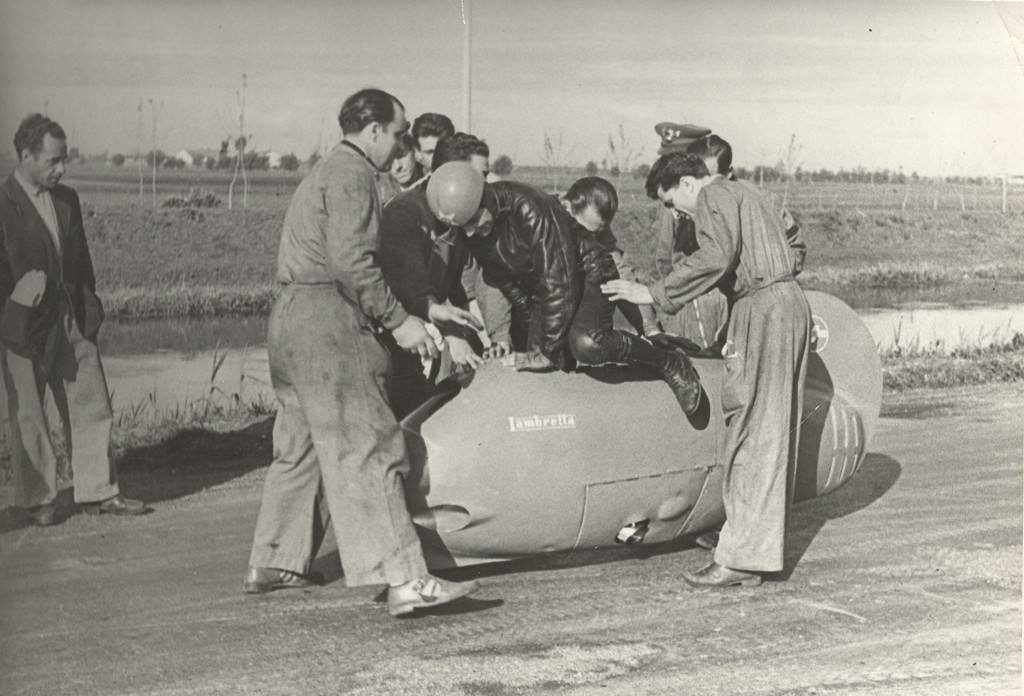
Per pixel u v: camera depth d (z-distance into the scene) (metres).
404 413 5.65
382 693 4.31
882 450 8.02
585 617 5.07
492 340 5.95
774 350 5.26
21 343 6.16
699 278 5.28
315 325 4.84
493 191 5.12
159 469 7.18
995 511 6.71
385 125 5.04
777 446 5.28
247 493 6.80
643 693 4.33
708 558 5.87
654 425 5.37
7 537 6.00
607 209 5.48
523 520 5.14
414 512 5.07
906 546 6.10
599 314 5.23
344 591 5.38
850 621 5.06
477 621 5.01
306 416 4.87
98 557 5.75
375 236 4.85
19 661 4.54
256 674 4.46
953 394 9.50
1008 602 5.30
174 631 4.86
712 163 5.98
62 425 6.65
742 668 4.56
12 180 6.21
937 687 4.42
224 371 7.95
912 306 10.23
